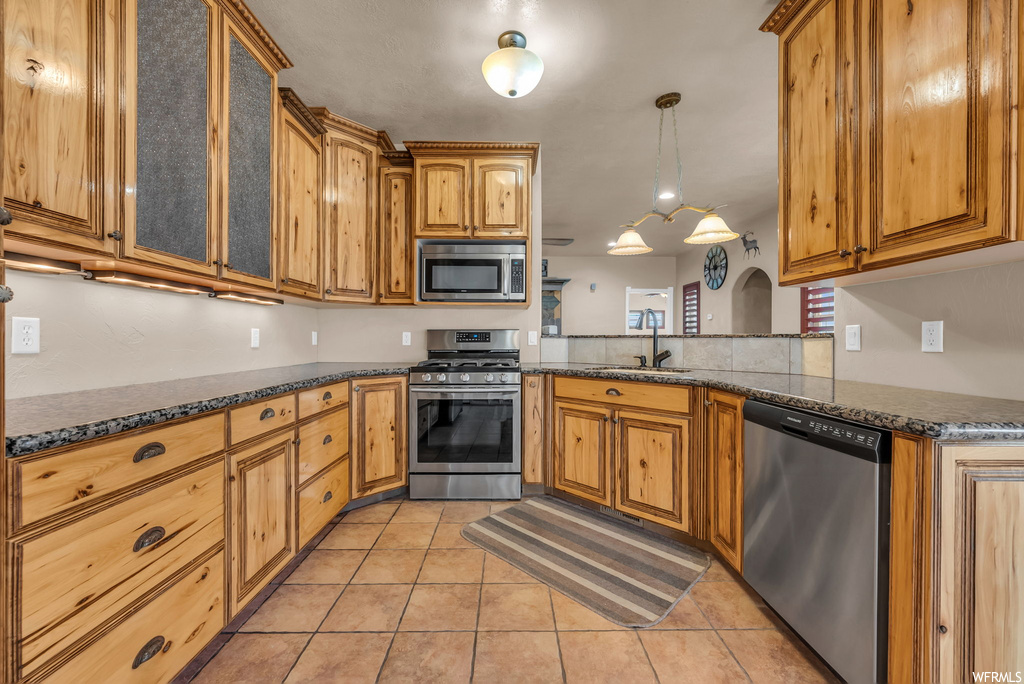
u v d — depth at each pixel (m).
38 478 0.78
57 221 0.99
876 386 1.62
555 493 2.65
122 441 0.95
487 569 1.81
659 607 1.56
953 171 1.04
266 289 1.86
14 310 1.18
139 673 1.00
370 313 3.09
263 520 1.52
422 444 2.59
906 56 1.16
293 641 1.38
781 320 5.14
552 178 3.85
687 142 3.07
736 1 1.73
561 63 2.12
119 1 1.15
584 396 2.45
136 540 0.99
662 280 7.91
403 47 2.00
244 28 1.67
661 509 2.10
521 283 2.77
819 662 1.30
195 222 1.42
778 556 1.40
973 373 1.32
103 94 1.10
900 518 0.98
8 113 0.89
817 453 1.23
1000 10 0.94
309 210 2.30
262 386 1.58
